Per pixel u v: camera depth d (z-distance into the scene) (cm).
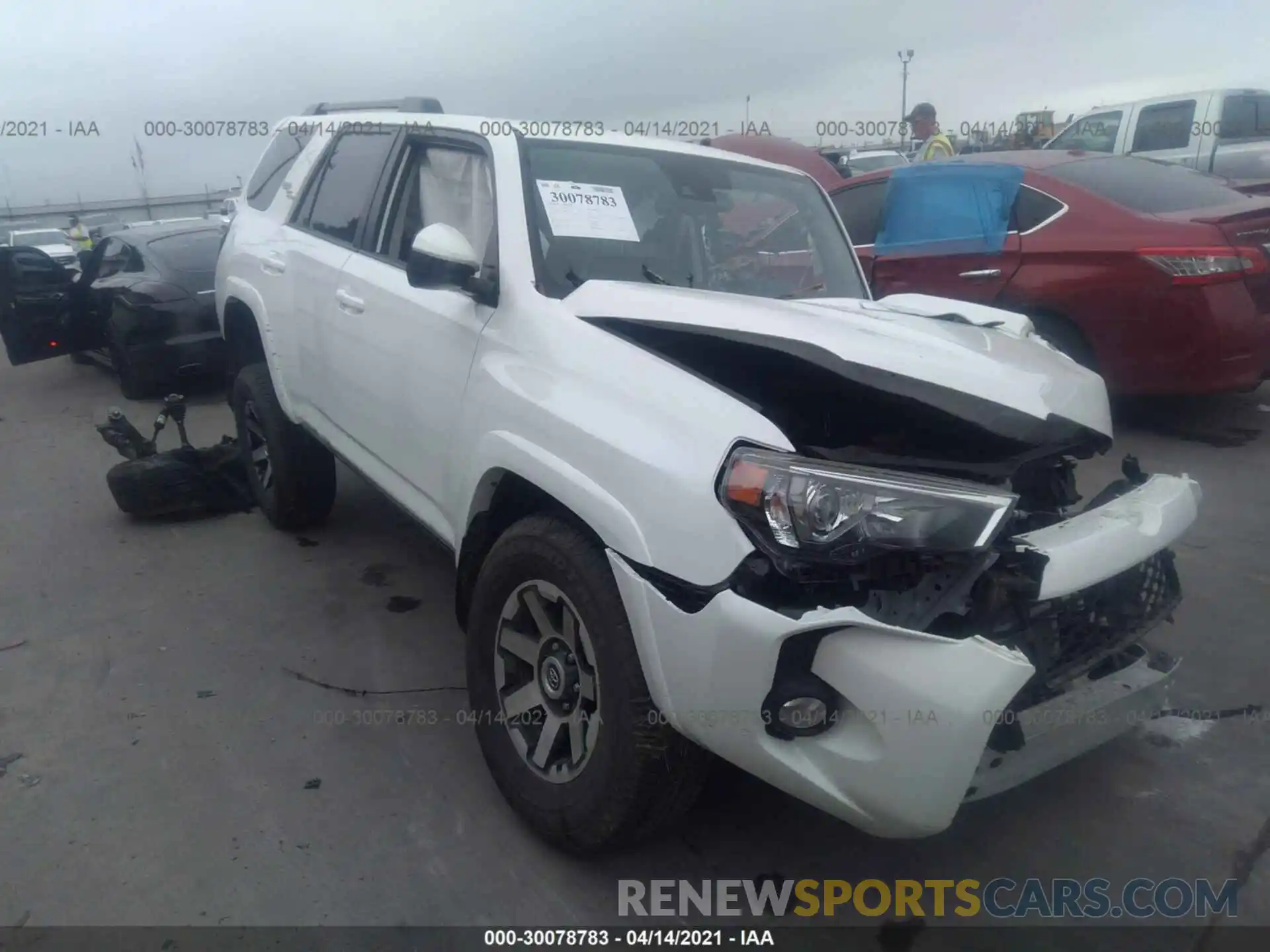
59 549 505
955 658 212
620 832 259
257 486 524
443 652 400
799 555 221
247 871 276
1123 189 644
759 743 227
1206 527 501
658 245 343
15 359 856
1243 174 1011
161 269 828
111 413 536
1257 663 379
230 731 343
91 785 313
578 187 338
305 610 436
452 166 367
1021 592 232
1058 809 306
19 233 2716
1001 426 247
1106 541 248
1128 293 602
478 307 318
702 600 227
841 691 220
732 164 392
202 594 451
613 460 246
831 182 781
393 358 356
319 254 428
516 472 275
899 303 367
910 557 233
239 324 522
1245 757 327
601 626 249
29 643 405
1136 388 622
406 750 334
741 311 274
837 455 241
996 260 655
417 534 521
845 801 225
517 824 298
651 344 270
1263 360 604
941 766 214
